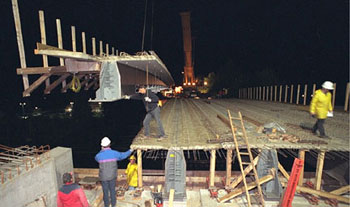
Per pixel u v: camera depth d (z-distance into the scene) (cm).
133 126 3447
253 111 1270
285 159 1518
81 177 754
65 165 644
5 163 514
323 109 579
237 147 530
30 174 480
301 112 1208
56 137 3019
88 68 571
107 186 462
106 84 570
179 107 1616
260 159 557
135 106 4394
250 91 2914
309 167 1233
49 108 4606
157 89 1399
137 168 599
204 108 1503
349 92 1237
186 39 4594
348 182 662
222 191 574
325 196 504
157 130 745
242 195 551
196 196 576
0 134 3023
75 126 3419
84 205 345
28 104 4025
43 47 499
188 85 4850
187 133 692
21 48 564
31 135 3073
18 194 443
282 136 600
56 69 575
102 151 450
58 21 641
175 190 548
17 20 549
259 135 649
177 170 547
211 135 661
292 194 446
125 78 648
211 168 583
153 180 736
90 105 4212
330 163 815
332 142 563
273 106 1603
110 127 3416
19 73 567
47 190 543
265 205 495
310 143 552
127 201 545
